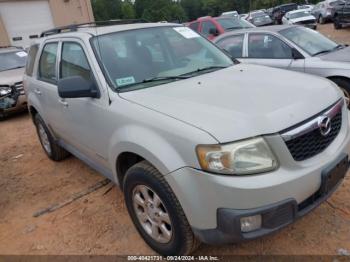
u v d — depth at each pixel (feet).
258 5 201.05
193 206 7.23
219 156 6.80
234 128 6.95
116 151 9.21
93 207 12.04
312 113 7.67
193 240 8.05
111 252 9.64
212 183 6.88
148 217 9.00
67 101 11.57
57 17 64.64
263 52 20.33
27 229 11.28
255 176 6.86
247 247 9.09
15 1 59.93
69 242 10.32
